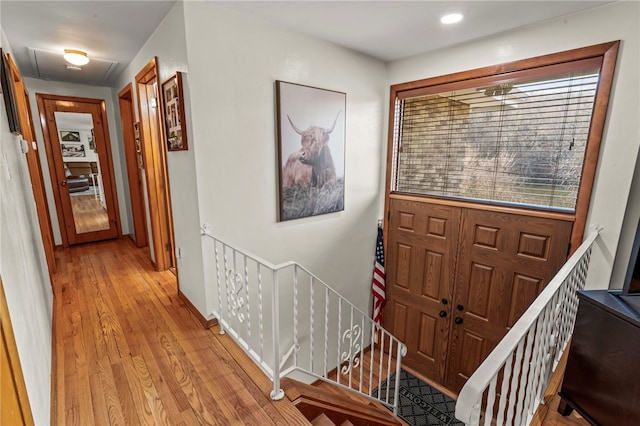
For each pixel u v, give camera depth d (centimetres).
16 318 107
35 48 270
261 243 255
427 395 324
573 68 221
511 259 272
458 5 204
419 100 321
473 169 290
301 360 306
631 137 203
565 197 241
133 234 438
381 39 264
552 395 164
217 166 219
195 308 243
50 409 146
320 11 212
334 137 291
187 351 198
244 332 246
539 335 128
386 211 358
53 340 208
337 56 281
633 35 196
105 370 180
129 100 372
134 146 384
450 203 305
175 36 204
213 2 198
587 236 227
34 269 174
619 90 205
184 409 154
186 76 198
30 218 202
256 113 234
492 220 279
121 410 152
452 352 324
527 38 239
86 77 370
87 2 192
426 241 330
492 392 92
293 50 248
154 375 176
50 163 393
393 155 347
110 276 321
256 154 240
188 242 239
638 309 125
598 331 133
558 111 237
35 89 373
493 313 290
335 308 334
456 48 279
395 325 370
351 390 217
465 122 290
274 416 151
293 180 265
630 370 120
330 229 310
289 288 283
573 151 234
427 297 337
